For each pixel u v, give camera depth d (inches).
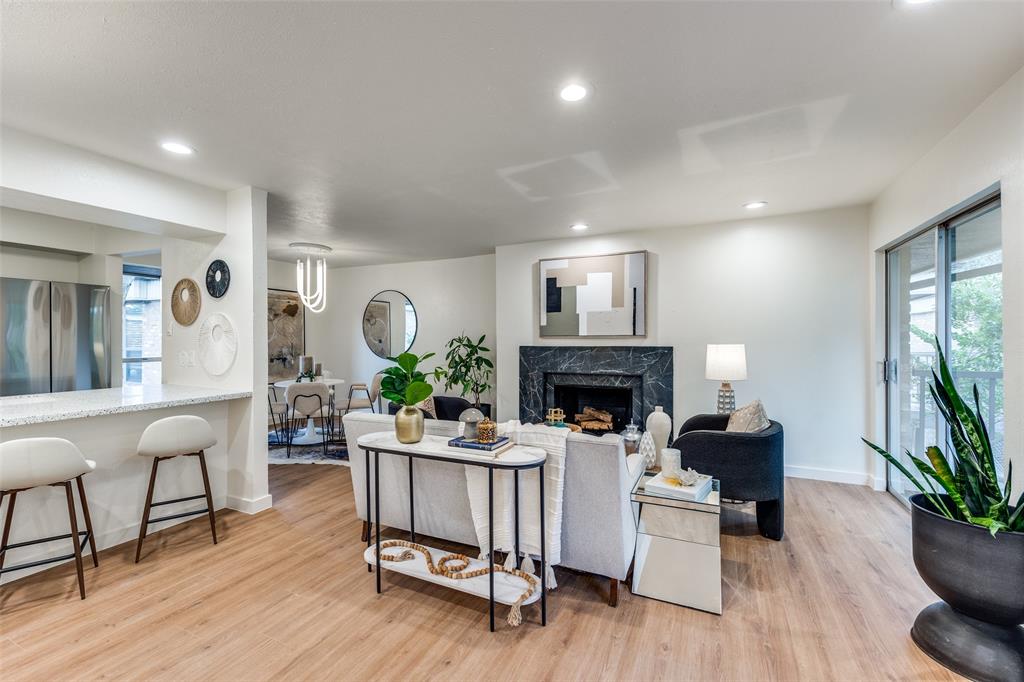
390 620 82.6
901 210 124.9
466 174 123.6
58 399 117.0
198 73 76.0
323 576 98.0
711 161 115.1
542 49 70.2
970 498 72.4
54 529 102.0
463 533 99.8
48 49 69.1
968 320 102.0
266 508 137.2
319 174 123.3
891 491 146.5
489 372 242.4
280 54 71.1
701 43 68.8
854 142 103.9
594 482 83.0
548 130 98.0
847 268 156.3
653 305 185.2
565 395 209.8
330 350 291.1
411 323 265.0
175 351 151.8
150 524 120.3
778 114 91.1
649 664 71.0
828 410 159.5
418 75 77.2
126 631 79.1
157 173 120.0
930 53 71.4
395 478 105.5
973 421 71.8
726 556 106.3
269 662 71.7
